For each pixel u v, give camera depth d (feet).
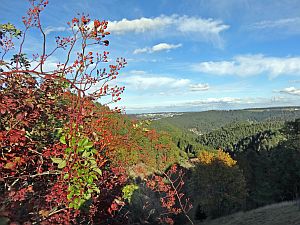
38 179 9.62
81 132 8.83
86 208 13.33
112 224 16.28
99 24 8.00
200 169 123.03
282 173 126.62
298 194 122.42
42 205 8.98
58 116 9.36
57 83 9.23
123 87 10.29
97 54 9.11
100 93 9.77
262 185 130.00
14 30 10.73
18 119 7.94
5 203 7.43
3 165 8.04
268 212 75.66
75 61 8.79
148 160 30.12
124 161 16.43
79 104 7.90
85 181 7.52
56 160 7.41
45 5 9.17
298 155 120.06
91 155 7.76
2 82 8.14
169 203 32.42
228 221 85.10
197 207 119.14
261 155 141.69
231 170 121.70
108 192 15.47
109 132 12.49
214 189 120.78
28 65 10.96
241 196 122.21
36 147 9.30
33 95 8.79
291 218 60.95
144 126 17.65
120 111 12.21
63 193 8.62
